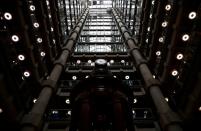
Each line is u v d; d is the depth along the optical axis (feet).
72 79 97.76
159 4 72.18
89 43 137.90
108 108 49.52
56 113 78.13
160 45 78.64
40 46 82.28
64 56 98.43
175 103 61.16
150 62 85.30
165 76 66.18
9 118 50.01
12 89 51.19
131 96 54.49
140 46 99.86
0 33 56.08
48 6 90.38
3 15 55.21
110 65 112.88
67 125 69.10
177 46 58.44
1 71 47.14
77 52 119.03
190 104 50.03
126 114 50.52
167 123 55.62
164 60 69.46
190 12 52.26
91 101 48.39
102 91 48.80
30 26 64.13
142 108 79.51
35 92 71.51
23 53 61.05
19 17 55.36
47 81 76.89
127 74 98.48
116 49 130.72
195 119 51.62
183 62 60.44
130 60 111.86
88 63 113.80
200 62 46.85
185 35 55.98
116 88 50.62
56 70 85.92
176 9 58.75
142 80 90.74
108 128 49.55
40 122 59.47
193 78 48.91
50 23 87.20
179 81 59.77
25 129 54.03
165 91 69.21
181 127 54.49
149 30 86.58
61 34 105.40
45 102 67.00
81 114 46.06
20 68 60.85
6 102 46.73
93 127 49.16
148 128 67.62
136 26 116.88
